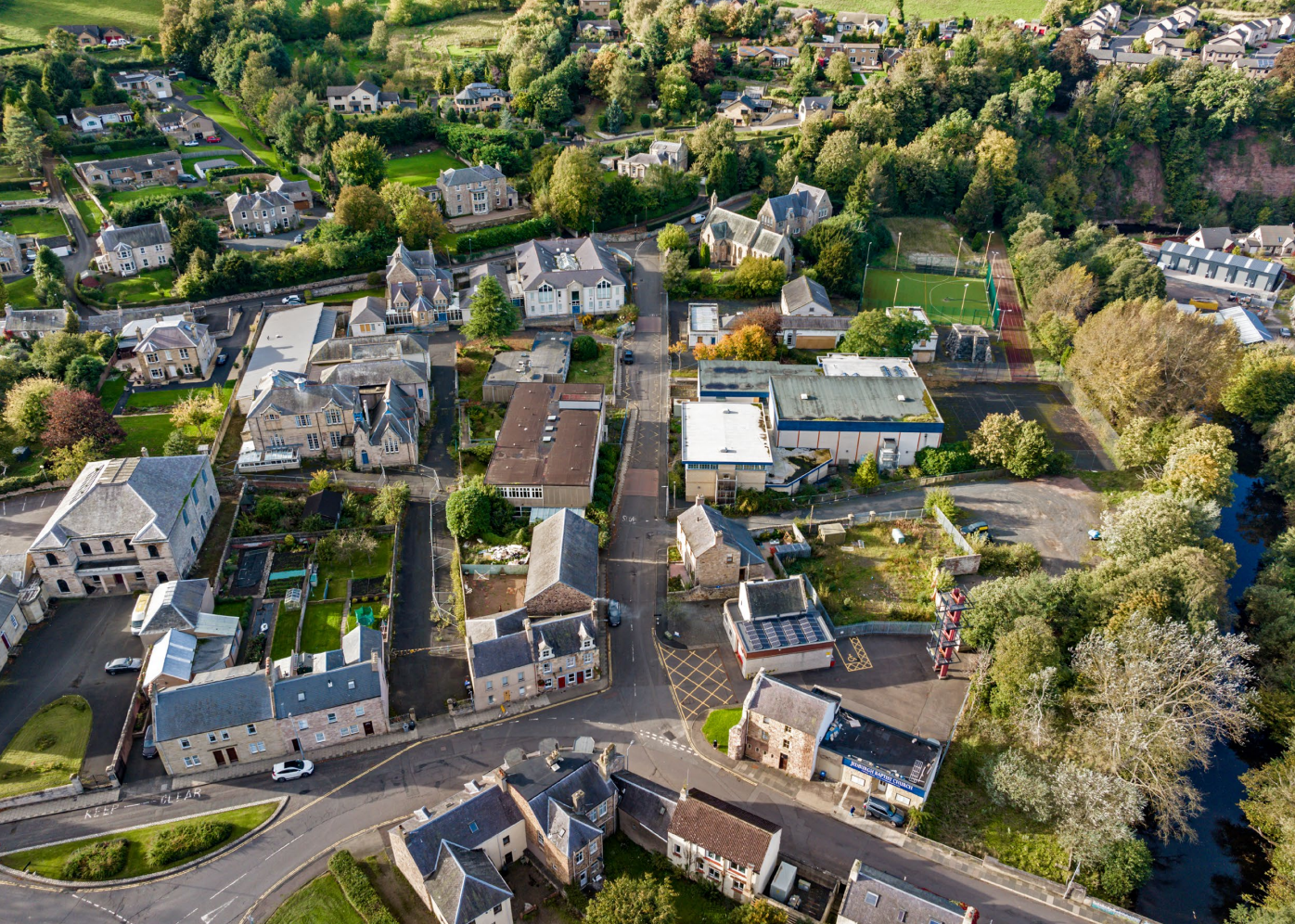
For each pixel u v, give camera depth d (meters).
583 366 171.25
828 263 199.38
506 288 189.75
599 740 98.69
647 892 76.06
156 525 112.69
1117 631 101.25
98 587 115.50
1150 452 141.88
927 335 176.00
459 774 94.25
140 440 145.00
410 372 150.88
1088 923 81.62
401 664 107.19
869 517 132.75
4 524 126.12
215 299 190.00
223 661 102.69
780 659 106.00
